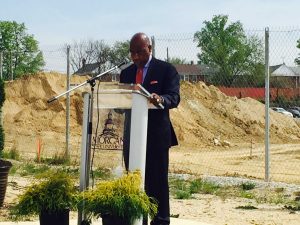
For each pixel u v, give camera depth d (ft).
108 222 17.43
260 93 108.58
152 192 19.34
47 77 113.50
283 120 124.36
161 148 19.31
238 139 108.47
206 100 119.34
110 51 103.04
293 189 40.32
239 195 37.86
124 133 18.62
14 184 36.37
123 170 18.69
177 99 19.24
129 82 19.81
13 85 111.86
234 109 118.21
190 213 30.99
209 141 100.53
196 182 41.63
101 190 17.51
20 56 157.48
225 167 65.92
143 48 19.40
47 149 77.15
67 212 19.12
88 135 18.67
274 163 71.51
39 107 103.24
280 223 28.55
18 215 19.42
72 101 104.58
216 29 197.77
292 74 77.56
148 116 19.35
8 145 79.36
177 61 61.46
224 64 74.49
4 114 101.55
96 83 18.62
